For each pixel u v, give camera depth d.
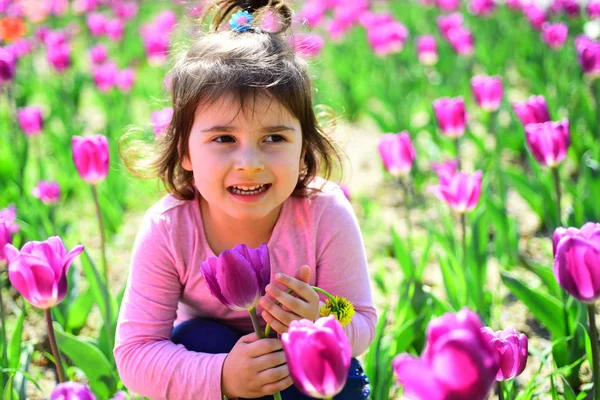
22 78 7.28
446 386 1.36
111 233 4.62
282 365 2.07
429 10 9.23
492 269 3.98
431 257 4.21
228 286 1.84
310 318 2.02
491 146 5.85
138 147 2.65
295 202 2.41
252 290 1.86
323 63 7.93
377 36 6.76
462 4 9.26
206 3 2.65
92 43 8.99
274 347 2.02
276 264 2.39
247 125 2.13
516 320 3.49
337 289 2.40
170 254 2.34
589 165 3.71
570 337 2.71
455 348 1.34
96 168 3.02
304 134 2.30
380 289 3.73
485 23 8.50
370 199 5.16
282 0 2.55
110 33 7.82
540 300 2.93
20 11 8.95
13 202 4.67
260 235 2.39
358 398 2.37
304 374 1.56
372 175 5.64
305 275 2.05
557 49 6.52
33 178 5.16
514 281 2.95
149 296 2.32
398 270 4.09
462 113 4.11
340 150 2.70
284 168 2.16
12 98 6.23
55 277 2.16
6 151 5.17
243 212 2.16
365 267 2.45
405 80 7.04
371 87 6.55
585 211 3.65
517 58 7.35
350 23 7.86
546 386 2.90
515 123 5.33
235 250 1.83
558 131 3.28
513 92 7.27
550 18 7.91
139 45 8.70
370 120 7.04
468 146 6.04
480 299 3.26
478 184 3.09
